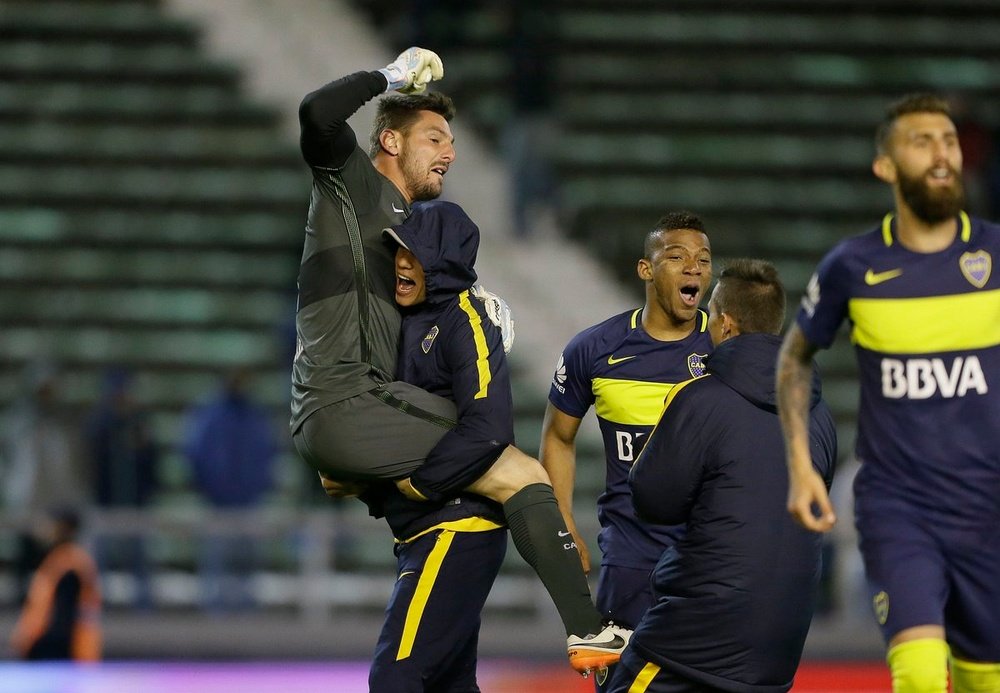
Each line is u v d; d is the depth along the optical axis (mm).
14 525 36125
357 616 36094
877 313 13930
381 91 16391
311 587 35875
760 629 15117
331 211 16078
